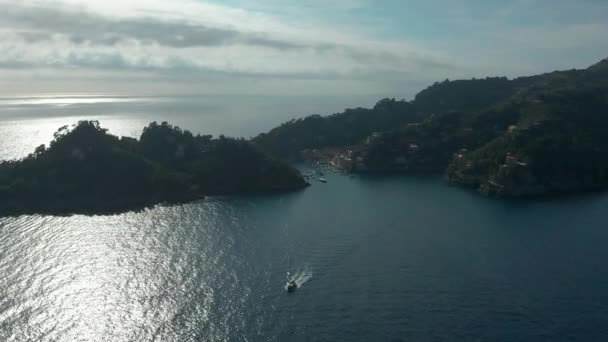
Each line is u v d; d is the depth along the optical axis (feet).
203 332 573.74
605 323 585.63
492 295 655.35
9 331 572.10
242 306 631.15
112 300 644.27
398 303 637.30
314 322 593.42
